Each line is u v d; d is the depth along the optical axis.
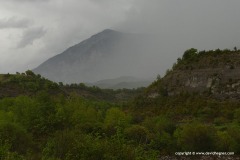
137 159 25.89
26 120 64.69
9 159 29.64
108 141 26.30
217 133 68.19
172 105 108.69
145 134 60.81
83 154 25.06
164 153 63.50
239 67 111.00
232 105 96.88
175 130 73.25
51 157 30.89
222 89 106.75
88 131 60.56
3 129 51.41
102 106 116.94
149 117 92.69
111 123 62.25
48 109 67.00
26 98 70.62
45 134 62.50
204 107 99.06
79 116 67.12
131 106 123.00
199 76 116.06
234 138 66.62
